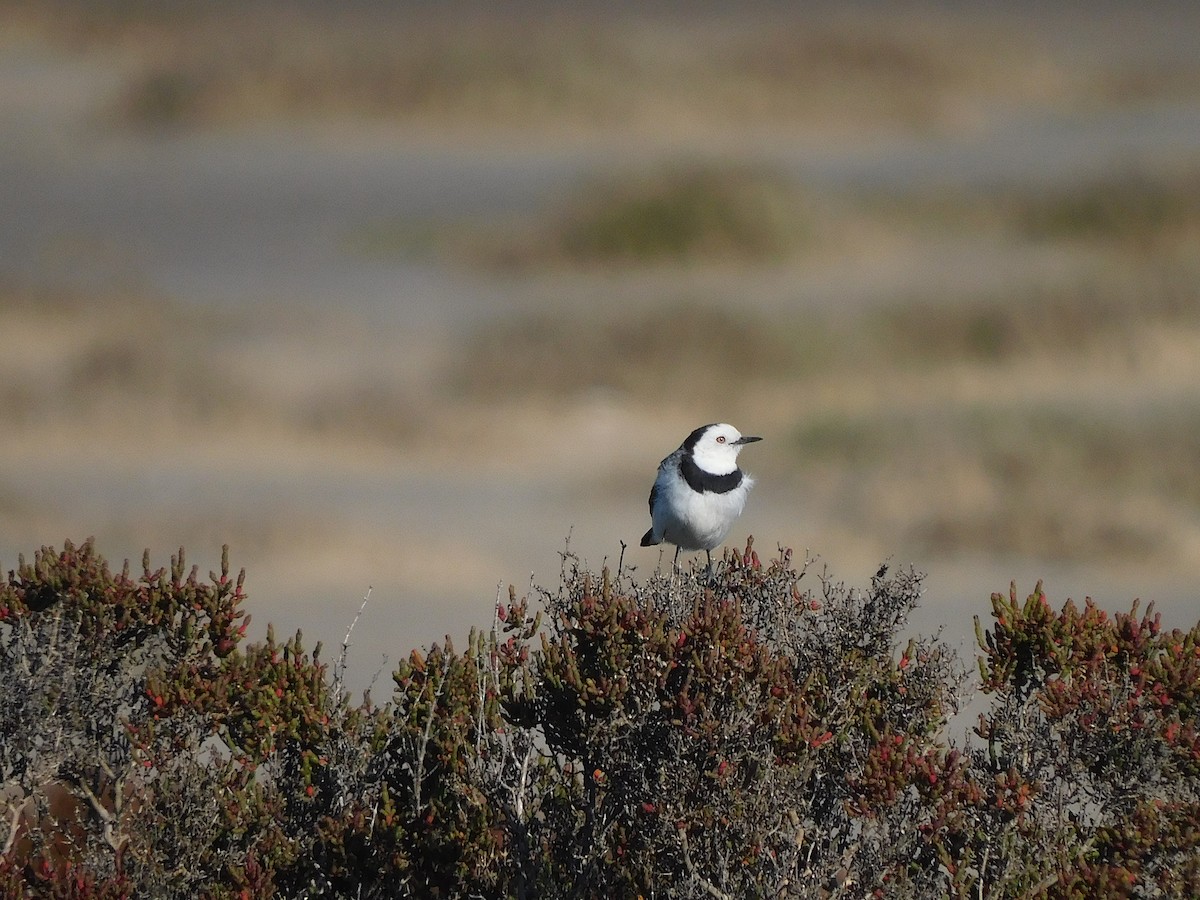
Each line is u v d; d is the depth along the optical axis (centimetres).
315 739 1098
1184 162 6341
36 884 1014
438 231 6109
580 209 5856
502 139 7800
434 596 2647
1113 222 5841
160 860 1049
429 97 8125
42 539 2988
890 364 4356
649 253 5688
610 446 3838
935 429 3694
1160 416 3769
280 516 3142
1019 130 7706
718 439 1595
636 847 1014
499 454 3762
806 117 7944
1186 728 1013
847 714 1037
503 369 4225
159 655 1119
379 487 3466
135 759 1070
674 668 1034
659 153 7106
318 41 9012
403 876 1048
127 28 10338
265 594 2655
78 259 5672
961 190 6269
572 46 8519
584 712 1026
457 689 1099
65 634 1093
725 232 5672
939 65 8381
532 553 2952
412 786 1084
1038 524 2978
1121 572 2828
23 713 1059
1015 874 986
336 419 3928
